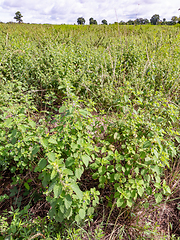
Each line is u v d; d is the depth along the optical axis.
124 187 1.79
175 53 5.09
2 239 1.51
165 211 2.09
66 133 1.85
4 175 2.30
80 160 1.74
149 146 1.73
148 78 3.55
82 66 3.97
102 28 10.78
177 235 1.89
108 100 3.22
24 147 1.90
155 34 8.41
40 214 2.01
